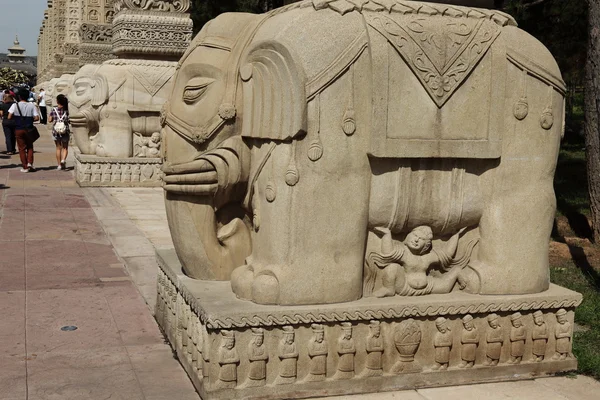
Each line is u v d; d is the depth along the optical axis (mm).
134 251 7551
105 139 12625
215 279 4332
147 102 12602
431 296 4152
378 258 4102
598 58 7742
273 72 3822
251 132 3973
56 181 13234
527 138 4230
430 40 3980
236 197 4250
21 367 4254
